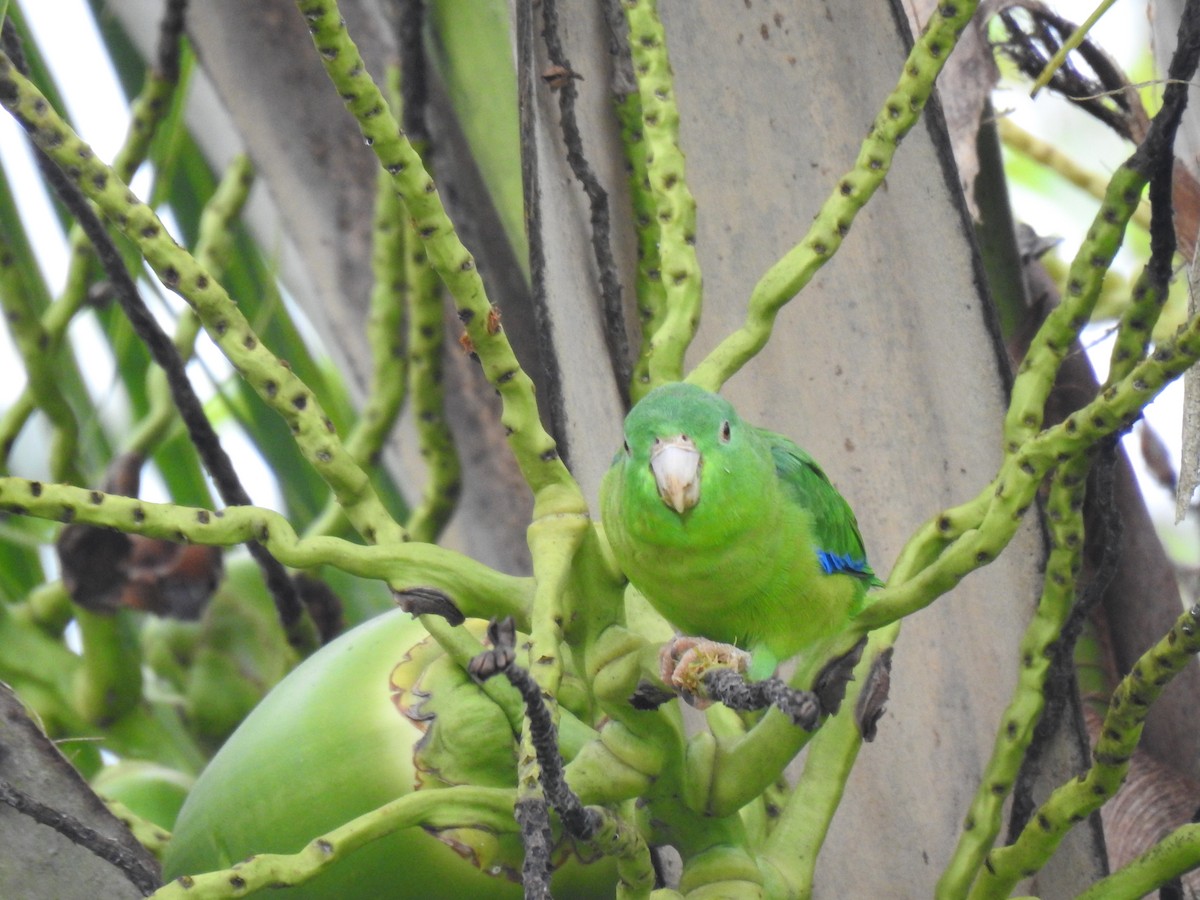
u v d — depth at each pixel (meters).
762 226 6.66
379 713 5.44
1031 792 5.71
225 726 7.96
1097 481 5.25
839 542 5.82
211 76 8.92
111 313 9.55
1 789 4.70
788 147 6.69
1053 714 5.63
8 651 7.83
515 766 5.39
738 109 6.69
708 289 6.60
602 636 4.91
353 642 5.76
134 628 8.78
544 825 3.90
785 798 5.76
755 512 5.41
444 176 7.45
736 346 5.62
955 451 6.46
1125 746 4.78
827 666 4.85
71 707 7.80
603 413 6.18
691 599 5.66
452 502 7.68
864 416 6.57
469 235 7.39
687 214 5.77
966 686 6.36
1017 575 6.34
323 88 8.96
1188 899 6.34
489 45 7.45
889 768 6.37
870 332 6.58
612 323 6.13
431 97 7.53
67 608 8.05
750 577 5.54
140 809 7.21
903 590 4.80
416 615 4.86
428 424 7.55
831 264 6.62
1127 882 5.16
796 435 6.59
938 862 6.25
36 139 4.72
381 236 7.90
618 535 5.47
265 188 9.16
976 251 6.48
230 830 5.41
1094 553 6.98
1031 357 5.56
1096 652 7.09
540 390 7.14
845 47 6.73
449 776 5.34
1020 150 10.29
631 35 5.84
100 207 4.79
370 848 5.25
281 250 9.98
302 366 9.98
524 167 5.91
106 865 5.54
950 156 6.54
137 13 9.11
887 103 5.35
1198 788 6.71
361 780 5.33
